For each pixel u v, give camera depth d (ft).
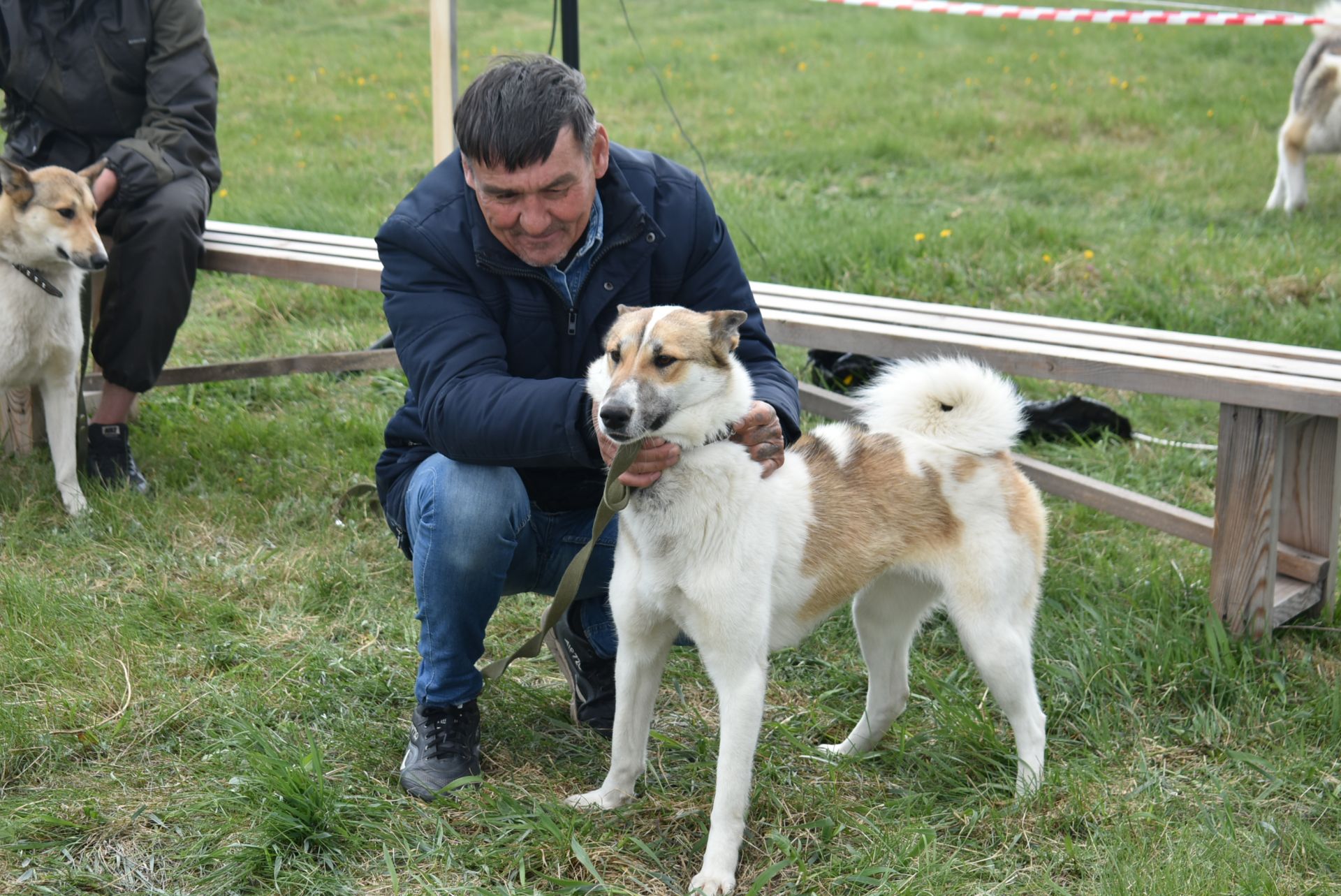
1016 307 19.11
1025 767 8.72
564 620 9.62
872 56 43.29
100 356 13.64
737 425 7.74
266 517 12.96
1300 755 9.02
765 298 13.71
